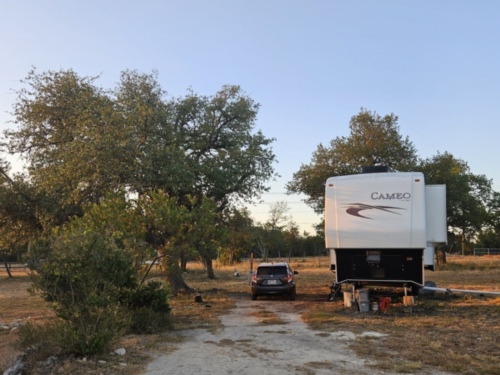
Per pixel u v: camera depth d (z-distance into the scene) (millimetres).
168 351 7656
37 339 7547
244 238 26656
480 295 15844
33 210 21562
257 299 16781
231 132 21688
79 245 7555
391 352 7441
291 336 9078
